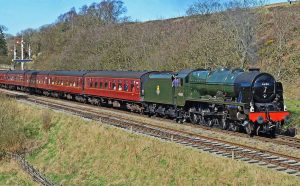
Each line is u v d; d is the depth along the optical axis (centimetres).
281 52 4503
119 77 3728
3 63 12081
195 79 2758
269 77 2319
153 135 2291
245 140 2152
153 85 3219
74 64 7900
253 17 5034
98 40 7638
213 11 6319
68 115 3212
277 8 6069
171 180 1783
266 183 1489
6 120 3095
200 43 4959
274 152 1825
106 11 11244
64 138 2848
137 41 6781
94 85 4209
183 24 6719
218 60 4531
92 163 2323
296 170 1555
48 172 2427
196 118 2752
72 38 9512
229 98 2477
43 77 5525
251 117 2231
